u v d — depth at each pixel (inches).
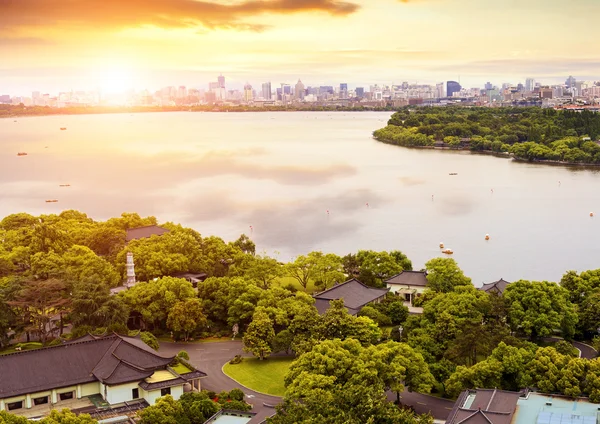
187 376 6722.4
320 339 7332.7
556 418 5216.5
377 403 5049.2
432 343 7204.7
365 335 7416.3
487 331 6983.3
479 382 6195.9
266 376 7253.9
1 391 6215.6
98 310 7829.7
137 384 6560.0
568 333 7869.1
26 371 6437.0
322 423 4810.5
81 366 6643.7
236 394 6461.6
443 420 6072.8
